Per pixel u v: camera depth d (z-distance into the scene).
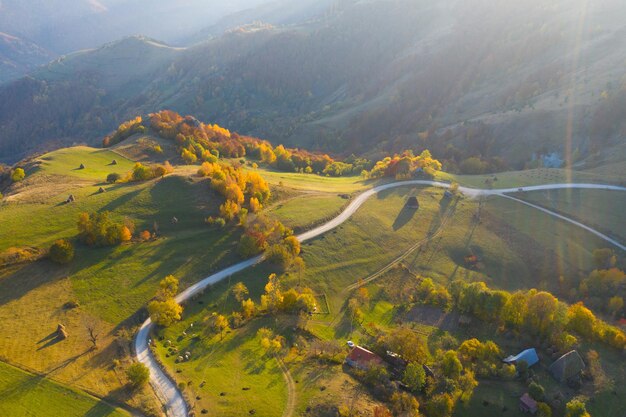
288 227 124.00
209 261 104.25
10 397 58.66
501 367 81.56
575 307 97.06
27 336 70.69
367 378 72.38
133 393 63.88
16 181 131.50
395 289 111.75
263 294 97.81
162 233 109.38
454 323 99.94
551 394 75.75
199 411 62.25
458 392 72.44
